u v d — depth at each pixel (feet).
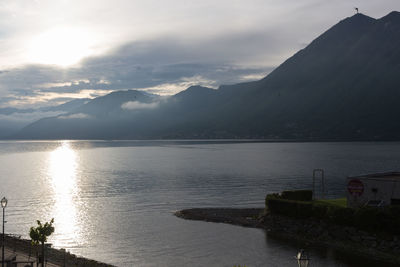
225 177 508.12
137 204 318.45
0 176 550.36
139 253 187.73
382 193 194.18
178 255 183.73
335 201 237.45
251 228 229.04
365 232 183.32
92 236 219.41
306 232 206.28
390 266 158.92
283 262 170.30
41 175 563.89
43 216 272.10
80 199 345.10
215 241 204.74
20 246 170.50
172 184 444.96
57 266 142.10
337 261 166.61
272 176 512.63
